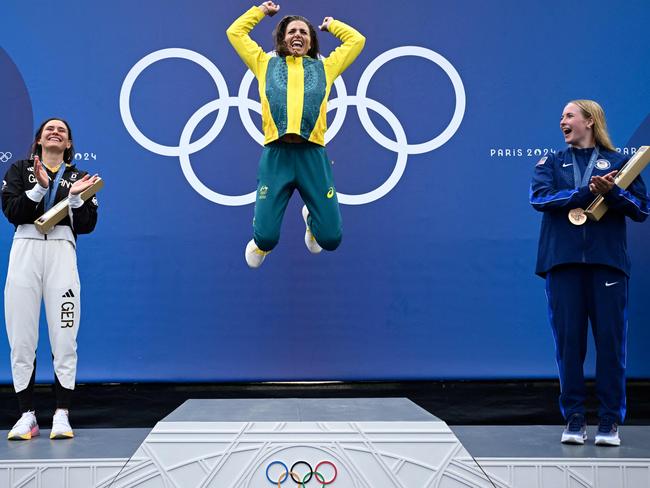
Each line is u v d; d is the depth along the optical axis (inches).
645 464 119.8
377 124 167.8
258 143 167.8
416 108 168.4
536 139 168.4
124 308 164.1
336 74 139.8
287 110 133.6
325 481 105.5
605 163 134.9
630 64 169.3
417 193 167.3
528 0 169.5
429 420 110.4
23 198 135.3
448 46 168.9
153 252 165.2
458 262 166.7
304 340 164.9
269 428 107.7
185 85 167.3
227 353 164.2
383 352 165.0
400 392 164.2
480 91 168.6
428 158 167.8
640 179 135.5
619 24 169.5
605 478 119.5
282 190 136.3
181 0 167.6
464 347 165.6
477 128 168.4
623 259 132.6
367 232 166.7
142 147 166.2
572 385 132.5
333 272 166.1
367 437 107.3
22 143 164.9
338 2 168.6
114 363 163.0
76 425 160.4
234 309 165.0
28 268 137.2
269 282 165.6
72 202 134.6
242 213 166.7
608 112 168.9
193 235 165.9
